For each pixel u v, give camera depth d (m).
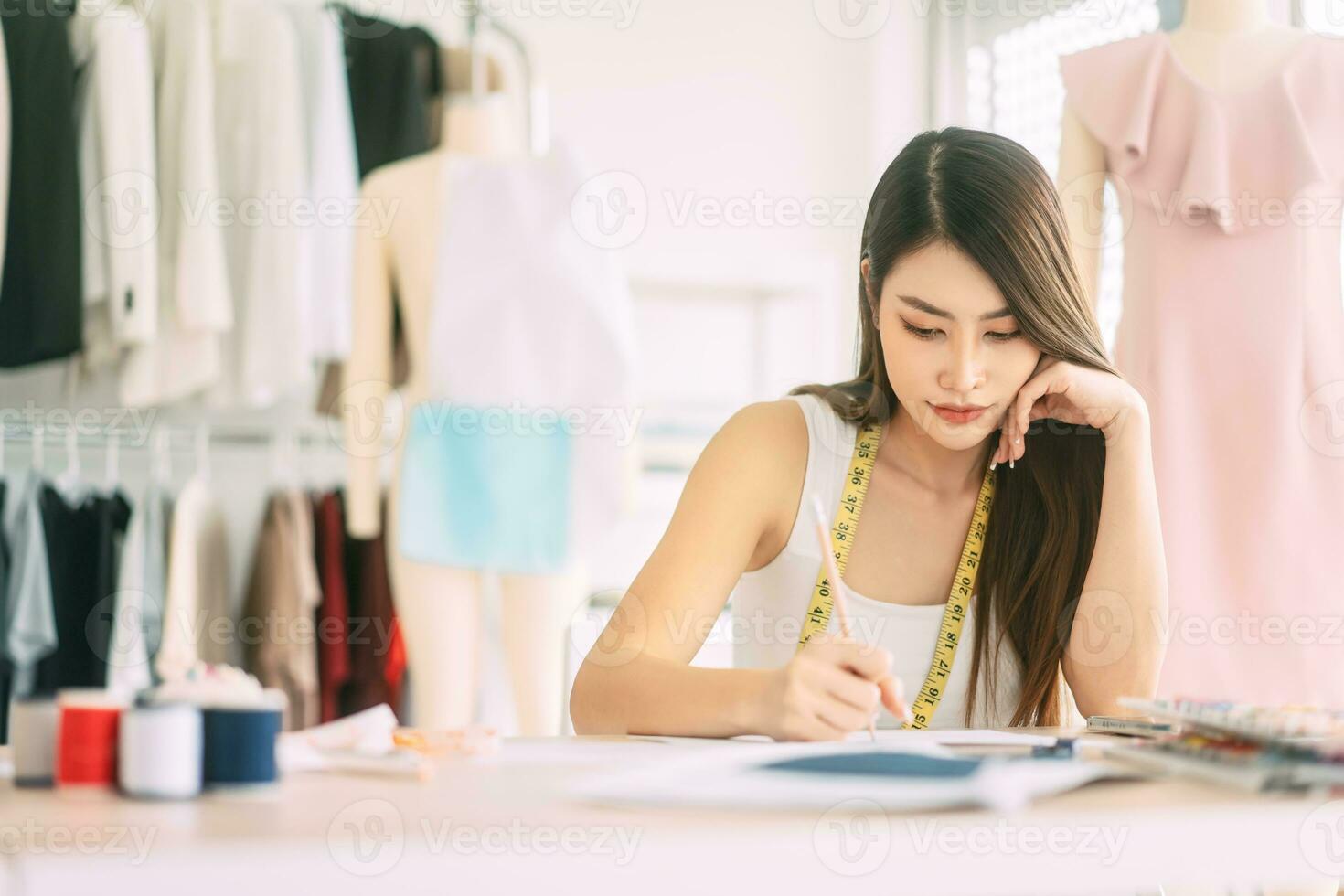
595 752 0.82
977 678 1.16
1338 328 1.61
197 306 2.51
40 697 0.68
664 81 3.53
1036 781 0.61
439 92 2.64
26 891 0.45
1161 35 1.70
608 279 2.14
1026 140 3.27
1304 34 1.67
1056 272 1.07
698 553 1.08
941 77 3.57
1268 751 0.66
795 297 3.56
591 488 2.10
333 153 2.63
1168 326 1.63
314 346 2.64
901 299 1.06
